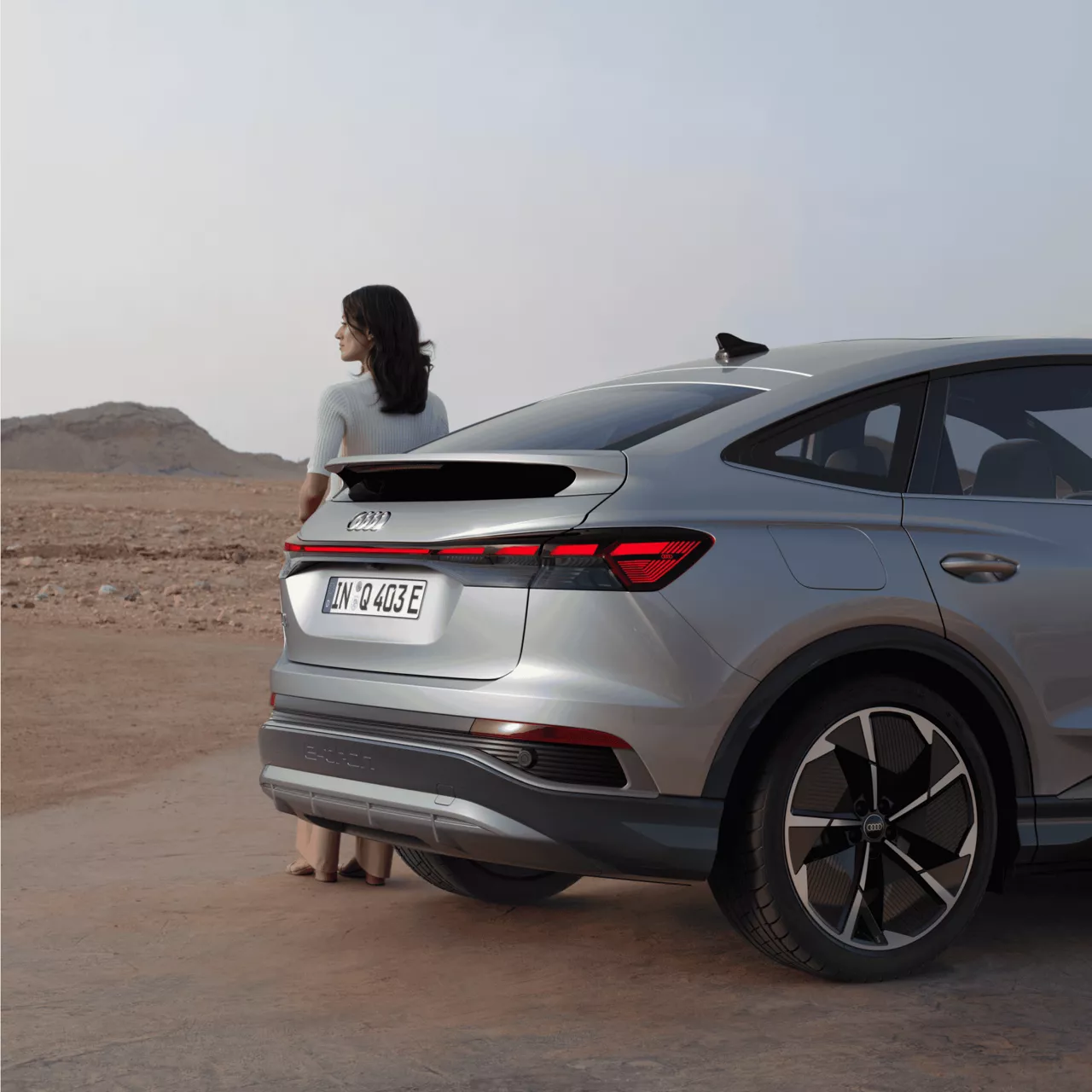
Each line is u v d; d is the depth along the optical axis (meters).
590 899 4.43
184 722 8.34
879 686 3.34
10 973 3.63
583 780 3.11
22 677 9.85
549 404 4.05
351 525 3.62
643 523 3.14
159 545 23.53
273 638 12.68
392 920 4.17
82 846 5.36
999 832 3.58
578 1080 2.73
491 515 3.29
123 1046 3.00
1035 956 3.60
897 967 3.38
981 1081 2.69
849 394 3.54
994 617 3.45
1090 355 3.97
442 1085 2.72
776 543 3.25
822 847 3.33
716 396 3.61
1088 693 3.59
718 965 3.57
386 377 4.72
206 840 5.47
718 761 3.15
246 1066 2.86
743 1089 2.67
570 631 3.12
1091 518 3.71
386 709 3.36
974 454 3.66
